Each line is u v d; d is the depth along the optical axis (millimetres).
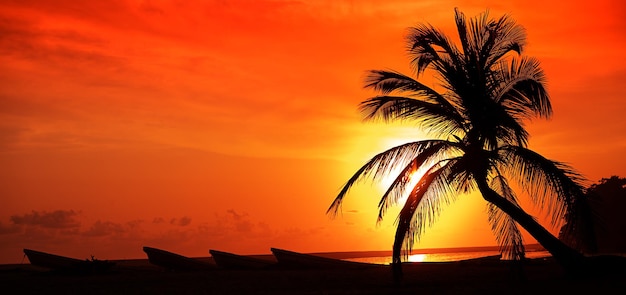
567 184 18859
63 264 45938
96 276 36094
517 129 19141
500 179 21656
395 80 21578
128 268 44469
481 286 18875
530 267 30156
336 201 20906
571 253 19688
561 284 17594
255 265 45125
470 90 20375
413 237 19641
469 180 20484
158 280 29734
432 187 19844
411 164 19922
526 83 19875
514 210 20156
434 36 20844
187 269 45625
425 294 17016
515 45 21109
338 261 43188
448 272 29516
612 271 19328
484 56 20609
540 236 19984
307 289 21219
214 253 46500
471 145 20375
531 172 19406
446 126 21188
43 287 26031
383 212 20406
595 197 19281
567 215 19375
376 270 36969
